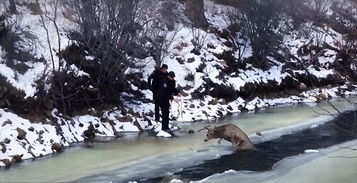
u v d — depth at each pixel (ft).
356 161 32.01
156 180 27.20
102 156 31.91
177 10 62.64
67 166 29.53
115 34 41.01
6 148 30.63
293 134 39.83
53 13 46.80
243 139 34.40
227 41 61.82
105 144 35.14
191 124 43.04
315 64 69.15
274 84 58.95
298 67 65.62
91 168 29.19
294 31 74.28
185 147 34.73
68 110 37.86
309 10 82.53
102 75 40.91
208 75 52.13
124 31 41.47
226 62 56.85
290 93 60.44
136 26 43.60
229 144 35.96
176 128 40.65
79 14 41.52
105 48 40.91
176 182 26.63
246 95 54.19
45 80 37.27
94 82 40.60
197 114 46.06
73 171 28.50
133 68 46.37
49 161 30.58
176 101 46.03
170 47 53.83
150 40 48.60
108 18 40.88
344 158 32.68
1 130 31.81
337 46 75.36
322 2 90.53
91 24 40.98
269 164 30.89
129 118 40.55
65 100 37.88
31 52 39.50
